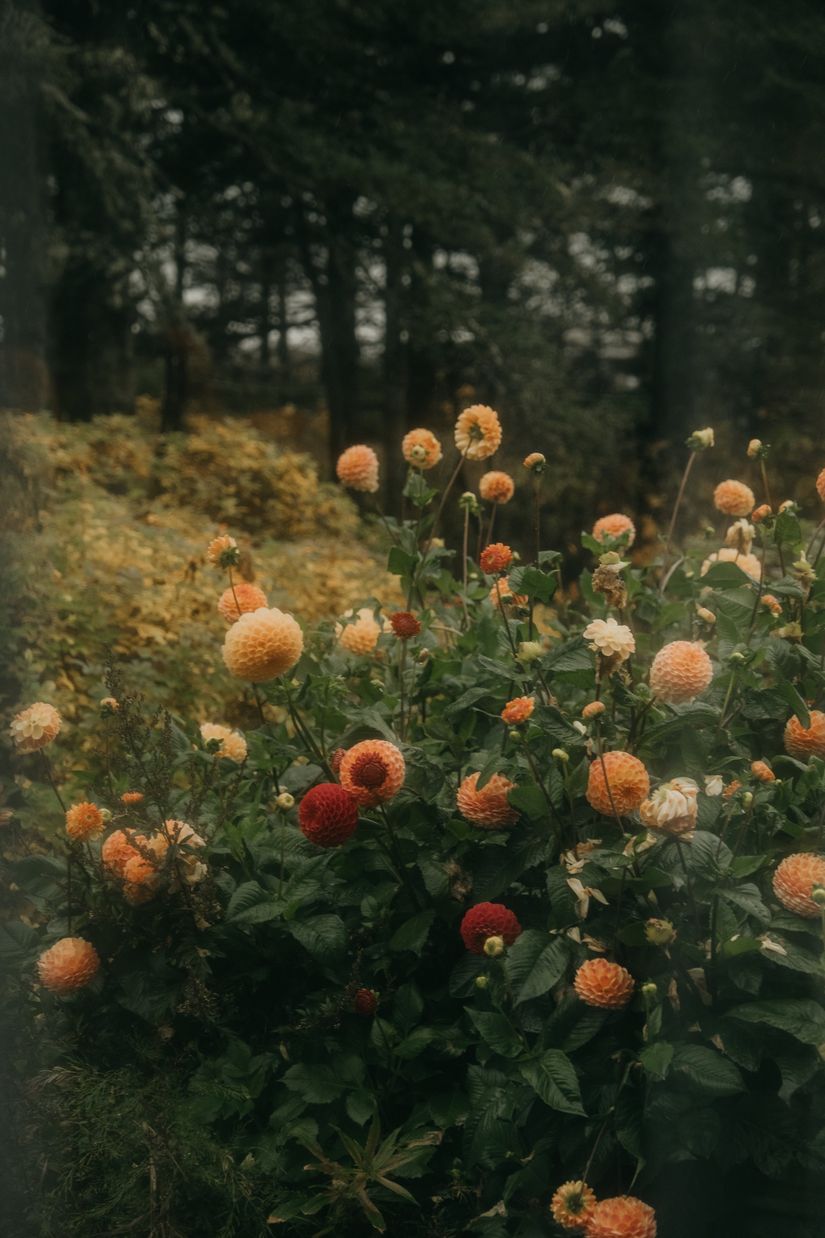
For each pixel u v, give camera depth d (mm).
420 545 2490
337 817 1701
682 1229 1700
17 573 3980
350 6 12281
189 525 7016
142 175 10320
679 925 1703
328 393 14992
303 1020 1834
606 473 12789
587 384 15398
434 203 12281
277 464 8094
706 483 12242
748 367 14031
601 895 1647
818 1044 1541
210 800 2104
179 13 11578
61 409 10992
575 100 13234
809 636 2004
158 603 4766
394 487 10984
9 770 3107
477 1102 1709
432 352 13477
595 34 13602
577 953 1686
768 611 2055
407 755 1942
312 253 15148
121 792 2145
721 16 12336
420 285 13250
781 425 12555
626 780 1604
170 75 12281
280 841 1934
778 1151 1645
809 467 11844
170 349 11406
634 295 14969
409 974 1928
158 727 2275
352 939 1901
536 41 13539
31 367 9531
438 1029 1832
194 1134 1760
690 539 2775
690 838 1581
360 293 14602
